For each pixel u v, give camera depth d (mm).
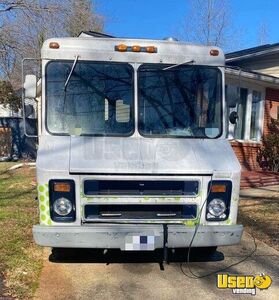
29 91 5305
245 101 13914
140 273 5082
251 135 14438
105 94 5172
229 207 4742
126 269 5191
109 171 4473
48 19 17734
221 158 4879
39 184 4500
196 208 4668
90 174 4484
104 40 5242
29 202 8602
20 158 19188
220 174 4664
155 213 4645
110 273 5055
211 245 4695
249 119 14062
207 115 5352
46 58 5156
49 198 4512
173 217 4660
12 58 19438
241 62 17188
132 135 5121
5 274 4805
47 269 5105
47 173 4469
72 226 4527
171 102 5281
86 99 5152
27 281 4676
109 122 5148
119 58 5234
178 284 4789
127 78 5234
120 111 5176
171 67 5316
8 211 7703
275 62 15969
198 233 4629
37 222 6961
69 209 4527
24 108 5363
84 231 4484
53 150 4750
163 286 4727
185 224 4668
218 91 5422
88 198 4516
